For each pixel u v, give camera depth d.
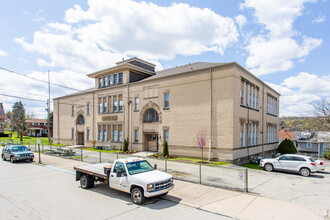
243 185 12.72
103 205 9.26
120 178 10.17
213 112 21.83
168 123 25.55
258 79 27.52
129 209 8.81
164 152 24.41
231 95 20.78
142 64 34.47
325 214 8.41
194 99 23.38
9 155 21.56
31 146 36.59
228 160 20.50
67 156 24.67
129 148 29.98
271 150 33.19
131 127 29.95
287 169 17.05
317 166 16.80
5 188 11.95
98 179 11.63
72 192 11.18
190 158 23.03
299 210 8.80
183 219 7.86
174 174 15.25
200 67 24.89
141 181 9.29
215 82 21.95
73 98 40.91
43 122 81.44
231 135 20.48
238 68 21.98
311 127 39.16
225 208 8.98
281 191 11.84
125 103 30.95
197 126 22.89
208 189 11.71
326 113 34.19
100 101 35.16
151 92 27.67
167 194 10.80
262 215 8.27
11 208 8.85
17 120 64.94
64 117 43.12
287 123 72.62
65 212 8.44
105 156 24.72
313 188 12.65
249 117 24.64
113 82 33.38
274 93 35.88
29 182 13.34
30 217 7.93
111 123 32.78
